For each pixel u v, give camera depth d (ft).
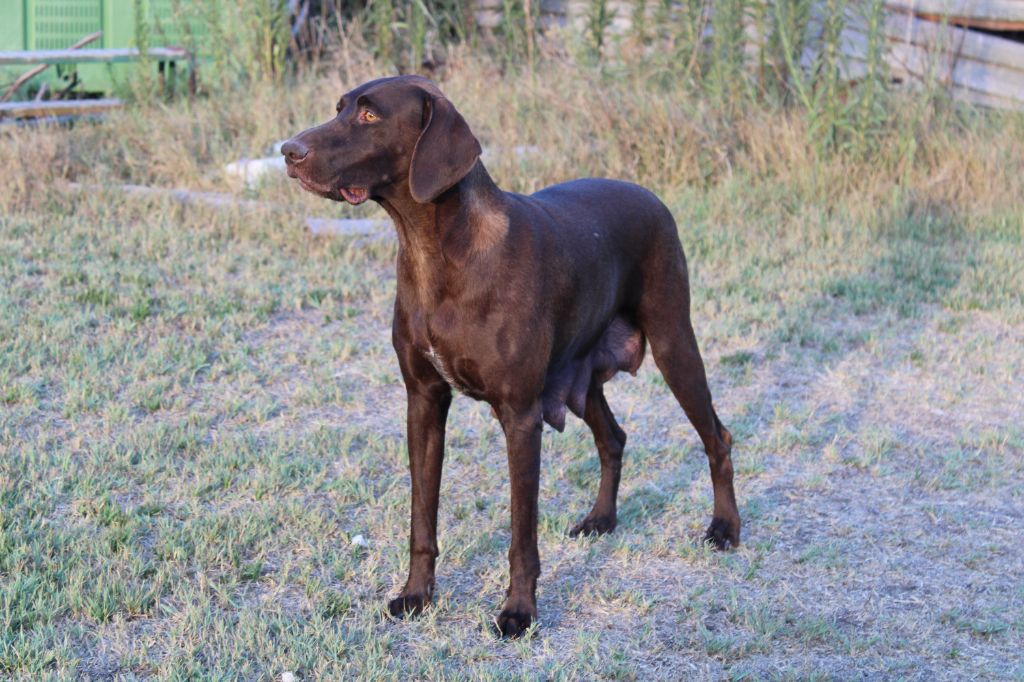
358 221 31.19
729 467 16.81
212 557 15.39
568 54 44.65
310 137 12.91
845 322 26.84
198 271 27.20
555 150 35.40
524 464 13.88
